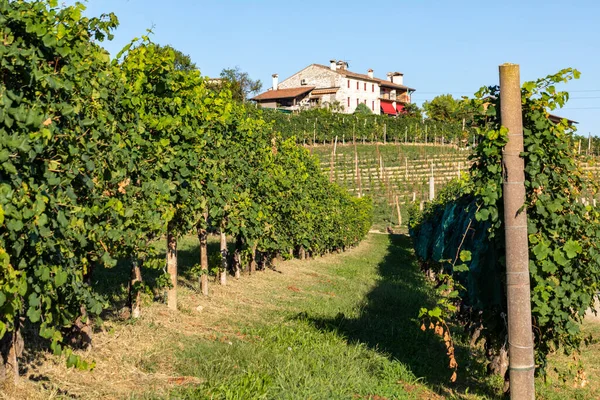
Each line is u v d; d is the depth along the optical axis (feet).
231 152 40.70
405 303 47.39
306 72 305.12
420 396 23.94
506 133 17.57
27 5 17.37
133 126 25.58
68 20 19.02
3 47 15.14
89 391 18.98
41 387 18.31
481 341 34.65
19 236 15.60
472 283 26.20
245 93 298.35
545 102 20.89
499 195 20.07
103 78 21.53
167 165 29.07
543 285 20.84
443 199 62.13
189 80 31.09
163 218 27.53
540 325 21.77
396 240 142.20
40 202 15.21
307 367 25.04
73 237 18.51
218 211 36.68
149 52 28.96
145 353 23.94
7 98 14.80
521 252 17.58
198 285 42.86
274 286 49.62
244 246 48.29
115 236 21.21
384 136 232.12
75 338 22.68
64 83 17.51
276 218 53.31
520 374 17.49
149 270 43.70
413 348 31.76
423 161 212.23
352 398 22.04
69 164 17.80
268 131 51.96
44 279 15.93
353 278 64.08
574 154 22.27
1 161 14.40
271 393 21.25
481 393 24.39
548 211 20.62
